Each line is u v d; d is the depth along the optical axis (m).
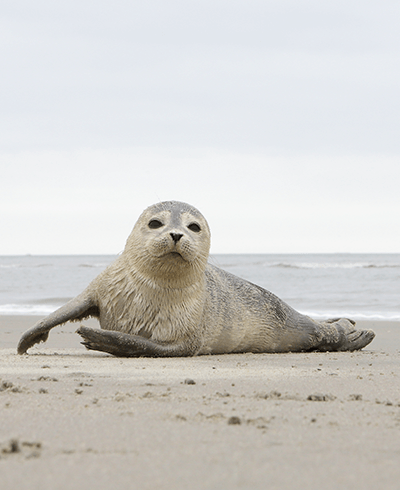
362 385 5.46
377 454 3.07
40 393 4.85
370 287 27.55
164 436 3.41
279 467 2.84
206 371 6.48
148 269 7.91
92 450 3.11
